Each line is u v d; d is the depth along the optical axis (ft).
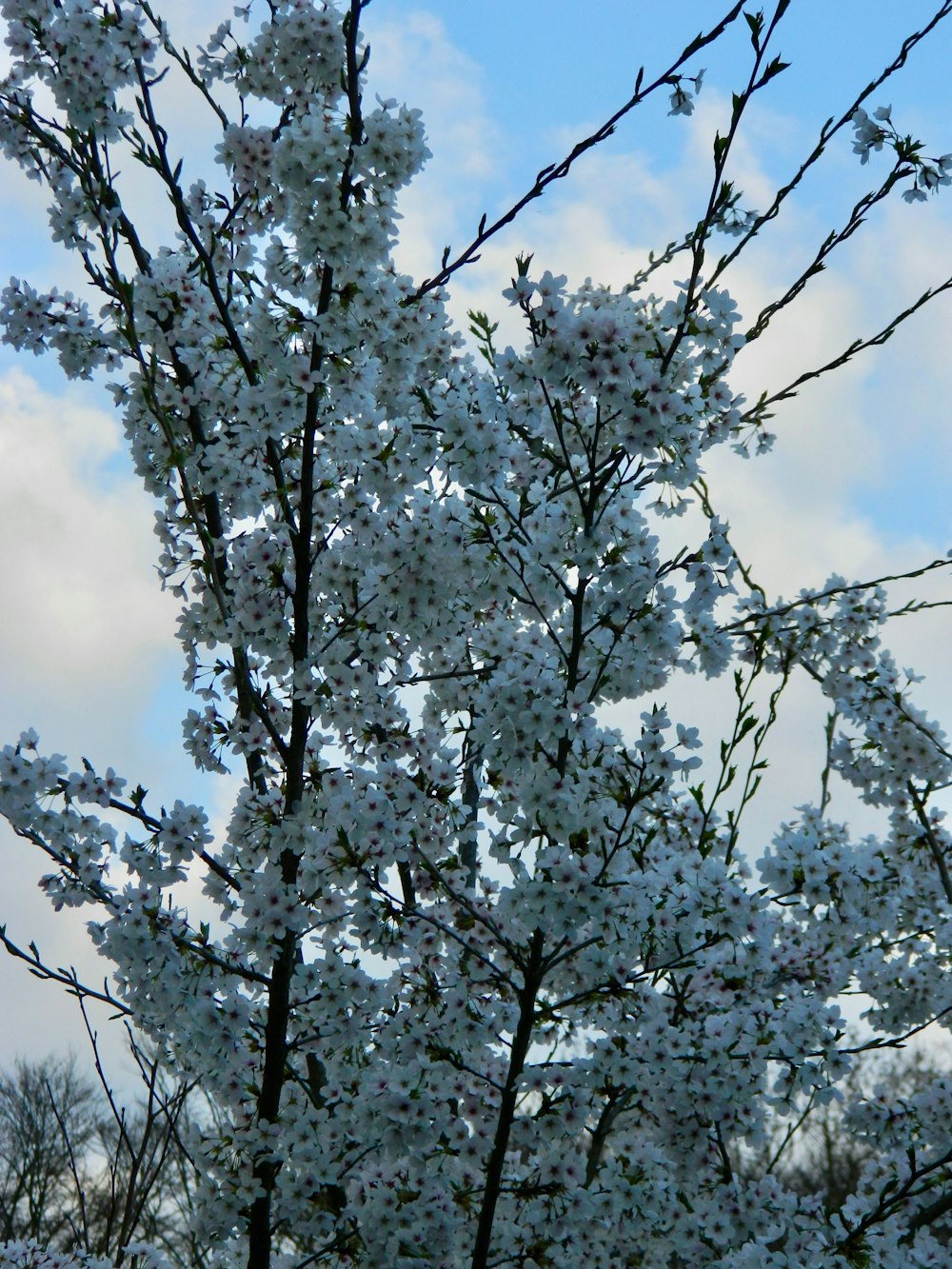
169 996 13.01
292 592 14.62
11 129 14.87
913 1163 13.10
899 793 18.43
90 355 15.65
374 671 14.80
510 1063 12.78
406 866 15.29
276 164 12.92
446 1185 13.50
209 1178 13.47
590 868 11.96
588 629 13.10
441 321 14.01
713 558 12.87
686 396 12.13
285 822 13.69
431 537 13.53
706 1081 13.47
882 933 17.76
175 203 13.91
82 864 13.20
